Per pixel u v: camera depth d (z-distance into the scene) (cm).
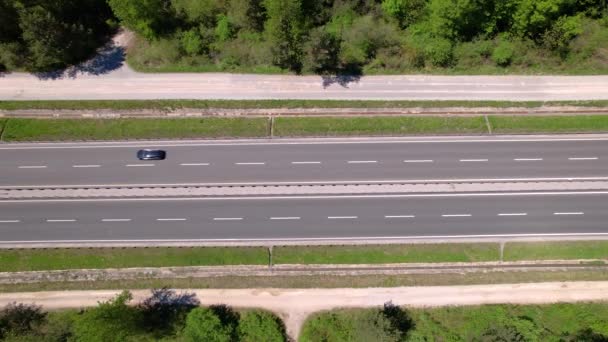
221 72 6347
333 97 6175
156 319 5266
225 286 5381
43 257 5488
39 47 5934
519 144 5847
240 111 6159
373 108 6106
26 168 5919
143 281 5409
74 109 6162
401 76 6269
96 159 5944
